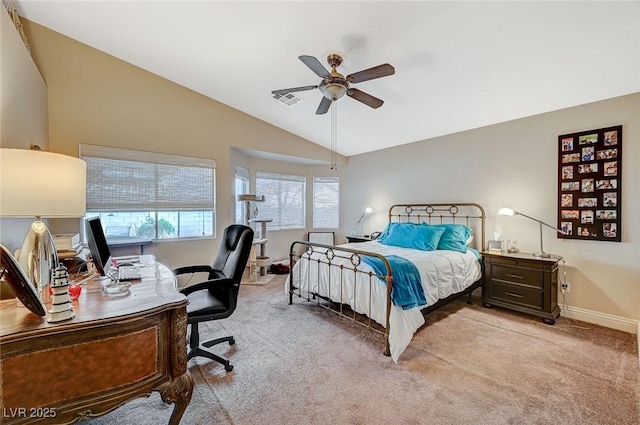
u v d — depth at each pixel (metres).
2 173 1.14
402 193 4.72
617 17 1.88
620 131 2.70
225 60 3.03
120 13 2.53
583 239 2.92
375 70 2.12
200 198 3.92
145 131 3.45
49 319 1.01
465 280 3.16
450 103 3.27
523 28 2.06
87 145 3.09
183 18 2.48
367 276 2.52
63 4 2.48
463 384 1.88
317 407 1.66
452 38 2.26
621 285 2.72
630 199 2.66
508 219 3.50
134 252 3.04
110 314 1.10
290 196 5.74
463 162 3.94
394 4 2.01
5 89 1.82
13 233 1.85
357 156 5.49
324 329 2.70
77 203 1.36
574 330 2.71
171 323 1.28
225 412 1.61
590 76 2.50
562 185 3.05
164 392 1.25
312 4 2.12
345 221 5.74
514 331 2.69
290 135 4.83
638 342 2.34
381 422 1.54
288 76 3.21
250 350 2.31
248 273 4.68
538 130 3.25
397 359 2.15
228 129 4.12
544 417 1.58
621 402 1.71
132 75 3.34
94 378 1.07
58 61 2.92
